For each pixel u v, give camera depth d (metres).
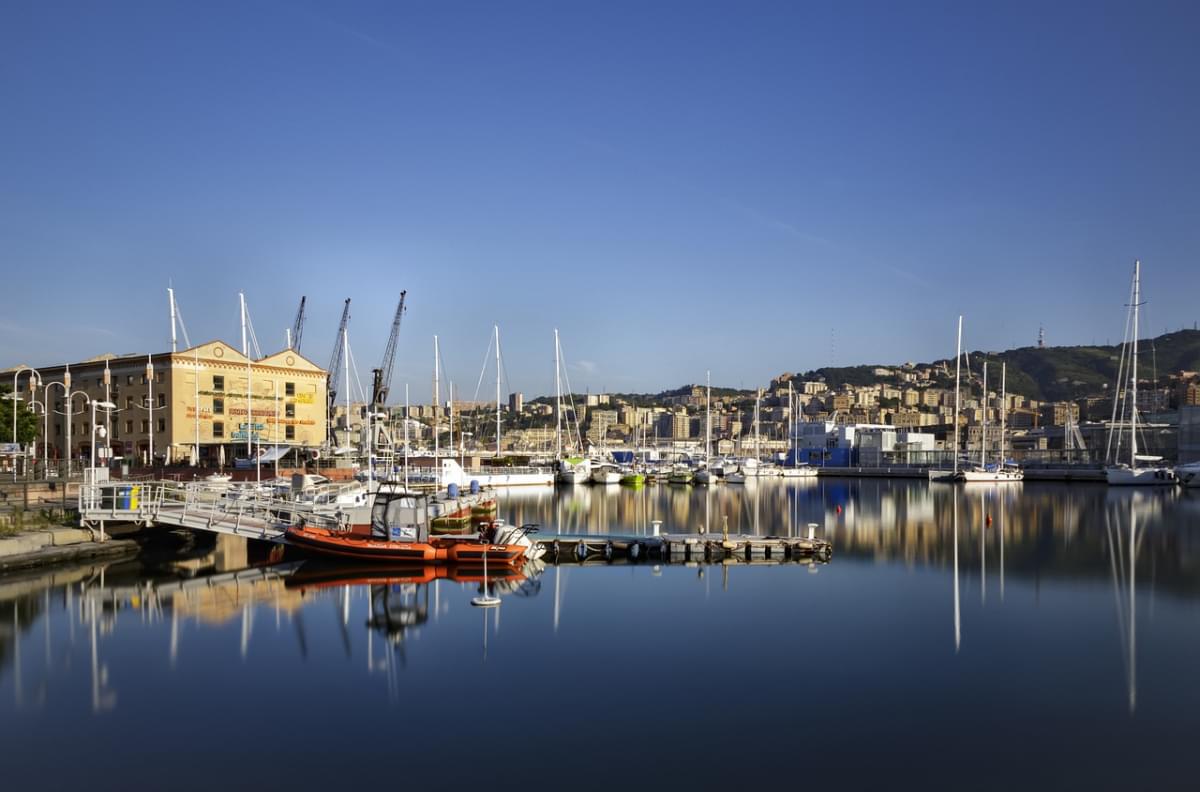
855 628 33.31
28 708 23.77
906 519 80.69
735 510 91.94
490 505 71.50
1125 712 23.81
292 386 118.88
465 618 34.56
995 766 20.19
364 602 37.34
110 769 19.83
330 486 73.94
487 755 20.66
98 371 113.06
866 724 22.81
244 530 47.69
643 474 146.25
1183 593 40.75
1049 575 46.12
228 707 23.92
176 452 104.00
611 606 37.06
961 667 28.08
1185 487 129.00
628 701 24.52
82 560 46.59
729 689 25.70
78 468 87.75
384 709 23.78
